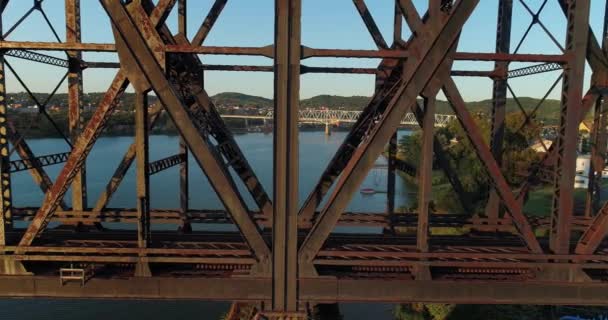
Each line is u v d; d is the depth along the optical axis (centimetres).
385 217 855
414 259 545
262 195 731
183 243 602
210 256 539
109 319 1928
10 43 480
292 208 500
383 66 696
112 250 520
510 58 488
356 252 527
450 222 813
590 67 621
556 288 543
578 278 539
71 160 498
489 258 533
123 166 791
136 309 2027
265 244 516
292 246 511
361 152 488
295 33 467
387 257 540
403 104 480
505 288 543
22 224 2370
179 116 476
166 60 488
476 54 486
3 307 2002
